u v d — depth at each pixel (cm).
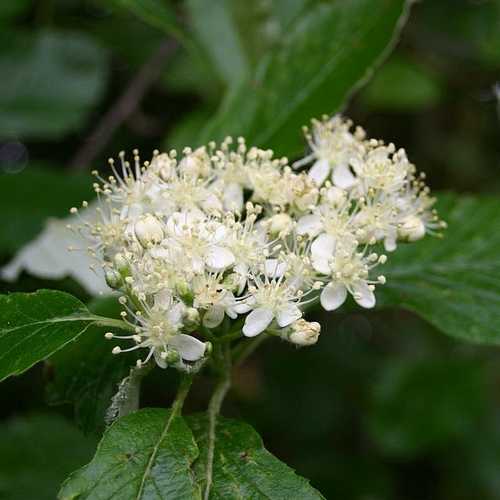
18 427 36
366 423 46
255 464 27
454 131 52
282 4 38
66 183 38
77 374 29
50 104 42
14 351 27
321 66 34
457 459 46
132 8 37
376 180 30
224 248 28
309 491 26
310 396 51
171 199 29
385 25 34
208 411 28
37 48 42
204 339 29
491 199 34
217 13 38
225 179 30
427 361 46
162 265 27
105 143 41
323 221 29
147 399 40
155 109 48
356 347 53
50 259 35
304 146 33
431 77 47
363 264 29
